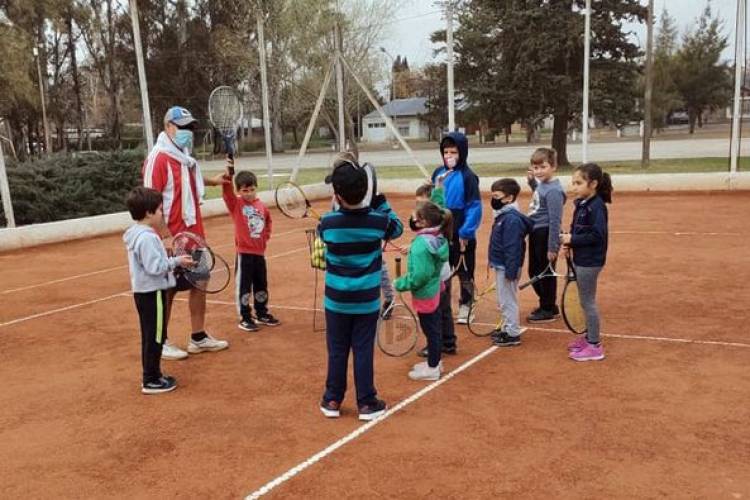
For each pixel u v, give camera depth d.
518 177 21.28
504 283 6.21
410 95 84.88
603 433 4.42
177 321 7.69
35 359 6.63
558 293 8.19
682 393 5.04
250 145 57.38
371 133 77.38
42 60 43.22
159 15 54.41
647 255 10.34
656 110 56.94
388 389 5.35
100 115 70.00
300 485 3.93
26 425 5.02
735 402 4.84
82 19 40.25
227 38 42.62
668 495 3.66
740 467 3.93
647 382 5.27
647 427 4.49
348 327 4.82
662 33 71.19
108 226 16.00
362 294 4.68
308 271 10.31
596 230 5.52
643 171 22.73
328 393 4.88
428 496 3.74
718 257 9.96
